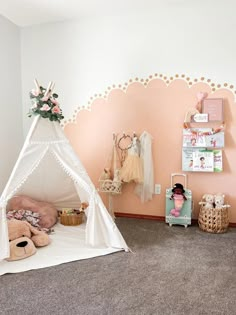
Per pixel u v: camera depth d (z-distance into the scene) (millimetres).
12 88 3152
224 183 2840
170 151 2957
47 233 2576
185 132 2838
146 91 2955
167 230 2748
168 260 2111
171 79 2871
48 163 2748
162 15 2820
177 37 2809
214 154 2791
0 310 1532
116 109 3062
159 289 1727
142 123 3004
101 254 2199
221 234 2641
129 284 1785
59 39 3148
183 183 2955
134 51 2939
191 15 2746
